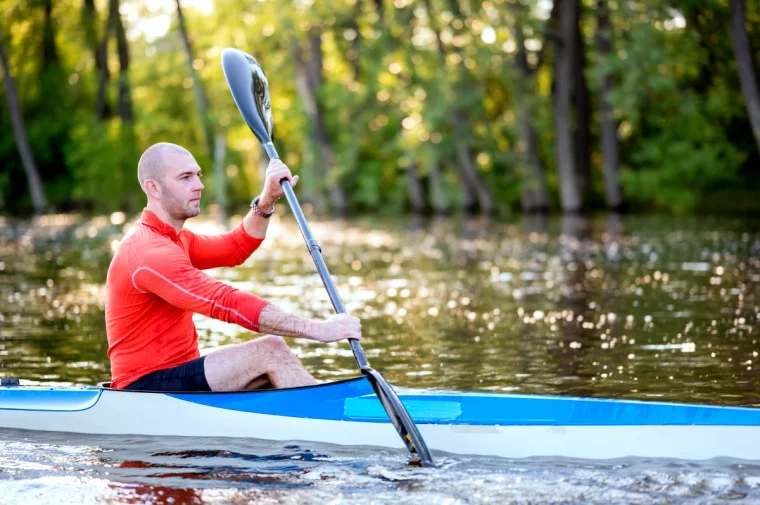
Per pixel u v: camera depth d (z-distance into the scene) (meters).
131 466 4.24
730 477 4.07
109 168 30.09
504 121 31.47
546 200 30.16
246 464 4.26
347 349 7.27
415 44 28.83
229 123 32.47
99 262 14.79
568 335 7.66
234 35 31.84
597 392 5.70
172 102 34.81
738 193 34.38
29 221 26.83
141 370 4.71
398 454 4.43
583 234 19.56
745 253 14.41
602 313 8.77
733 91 27.36
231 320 4.46
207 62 32.62
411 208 35.44
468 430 4.49
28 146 33.09
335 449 4.49
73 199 36.66
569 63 27.72
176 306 4.54
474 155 31.61
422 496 3.84
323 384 4.58
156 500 3.80
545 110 29.00
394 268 13.35
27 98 37.34
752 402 5.39
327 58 34.81
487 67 27.22
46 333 8.01
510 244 17.34
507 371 6.36
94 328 8.25
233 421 4.64
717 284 10.70
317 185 33.56
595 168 33.78
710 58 26.16
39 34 36.72
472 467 4.24
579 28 29.81
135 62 35.75
